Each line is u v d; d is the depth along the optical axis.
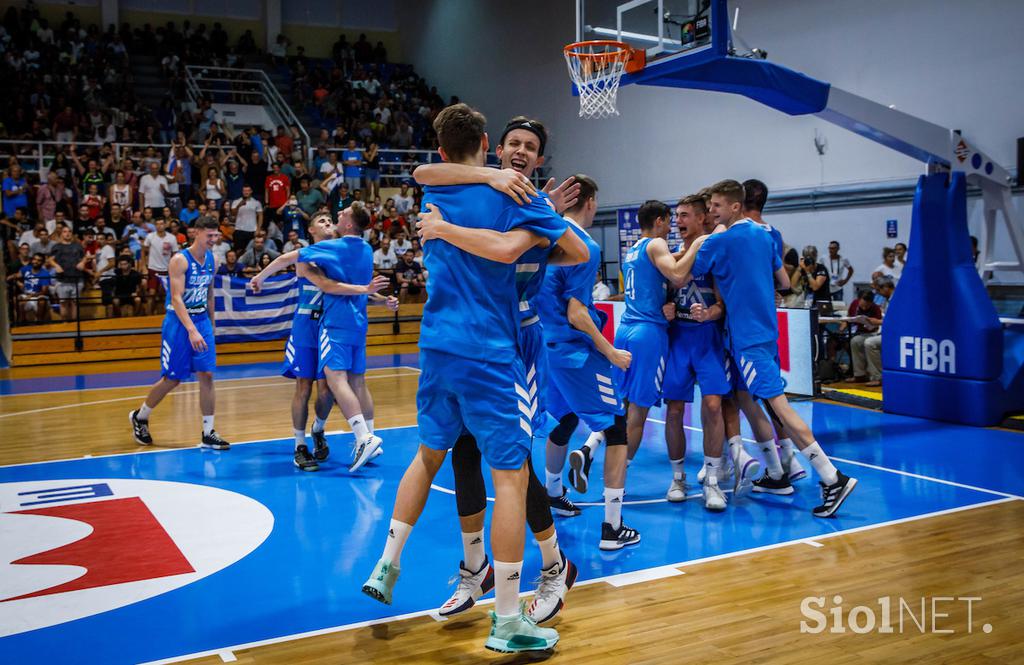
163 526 4.98
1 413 9.14
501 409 3.17
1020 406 7.85
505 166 4.03
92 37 20.23
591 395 4.45
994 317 7.71
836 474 5.01
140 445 7.41
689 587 3.93
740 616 3.57
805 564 4.22
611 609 3.67
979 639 3.31
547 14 18.64
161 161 17.06
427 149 21.09
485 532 4.77
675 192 15.70
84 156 16.25
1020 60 10.20
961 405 7.79
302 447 6.51
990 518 4.94
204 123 18.64
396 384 11.20
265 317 14.81
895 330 8.34
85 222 14.90
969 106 10.81
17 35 19.36
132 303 14.16
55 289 13.75
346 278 6.30
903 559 4.26
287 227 16.19
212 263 7.23
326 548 4.56
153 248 14.28
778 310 9.69
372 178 18.42
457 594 3.53
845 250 12.54
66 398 10.23
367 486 5.91
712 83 6.66
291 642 3.37
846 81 12.44
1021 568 4.10
